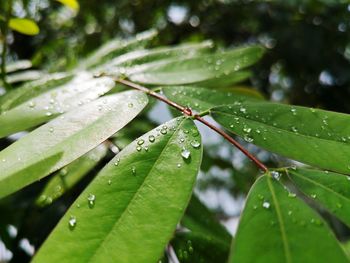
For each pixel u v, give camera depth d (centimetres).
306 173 14
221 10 69
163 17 68
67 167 26
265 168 15
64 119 16
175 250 19
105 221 12
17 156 14
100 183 13
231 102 20
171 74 24
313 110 17
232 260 11
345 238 41
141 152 14
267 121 17
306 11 66
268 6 69
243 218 12
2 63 27
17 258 31
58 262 11
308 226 12
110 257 11
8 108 20
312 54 65
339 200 13
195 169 14
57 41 41
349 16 64
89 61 30
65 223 12
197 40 55
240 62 25
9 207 33
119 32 65
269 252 11
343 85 67
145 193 13
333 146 16
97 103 17
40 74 32
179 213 12
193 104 20
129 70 25
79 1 60
